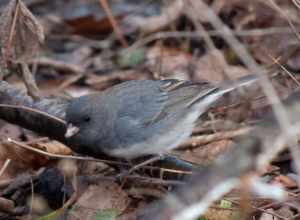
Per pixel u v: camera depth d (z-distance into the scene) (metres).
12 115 9.39
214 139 9.77
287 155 9.26
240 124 10.24
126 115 8.57
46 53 13.59
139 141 8.53
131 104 8.64
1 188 9.15
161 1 14.73
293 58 11.71
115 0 15.18
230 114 10.54
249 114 10.52
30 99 9.41
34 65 12.06
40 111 8.97
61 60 13.39
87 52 13.62
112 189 8.52
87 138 8.61
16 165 9.37
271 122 5.34
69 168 8.98
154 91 8.84
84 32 14.41
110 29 14.33
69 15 14.58
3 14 9.55
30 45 9.66
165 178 8.64
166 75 12.20
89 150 8.81
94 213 8.23
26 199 8.99
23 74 9.71
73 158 8.51
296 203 7.93
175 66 12.45
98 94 8.81
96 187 8.57
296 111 5.45
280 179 8.80
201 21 12.36
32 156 8.80
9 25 9.54
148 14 14.47
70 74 12.95
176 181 8.12
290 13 12.06
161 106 8.73
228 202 7.93
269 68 11.00
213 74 12.02
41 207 8.86
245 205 5.37
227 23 13.14
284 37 11.78
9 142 8.71
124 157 8.74
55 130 9.15
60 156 8.44
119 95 8.72
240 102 10.41
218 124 10.26
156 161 8.77
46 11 15.01
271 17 12.55
